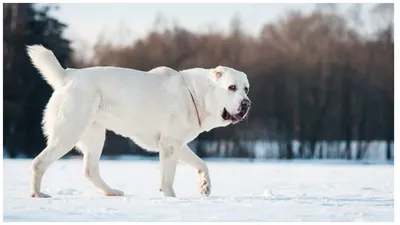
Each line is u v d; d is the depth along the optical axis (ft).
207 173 31.30
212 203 27.20
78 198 29.30
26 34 112.37
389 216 24.57
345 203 28.19
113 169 63.93
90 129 31.17
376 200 29.86
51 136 29.81
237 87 30.66
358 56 122.52
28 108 110.83
